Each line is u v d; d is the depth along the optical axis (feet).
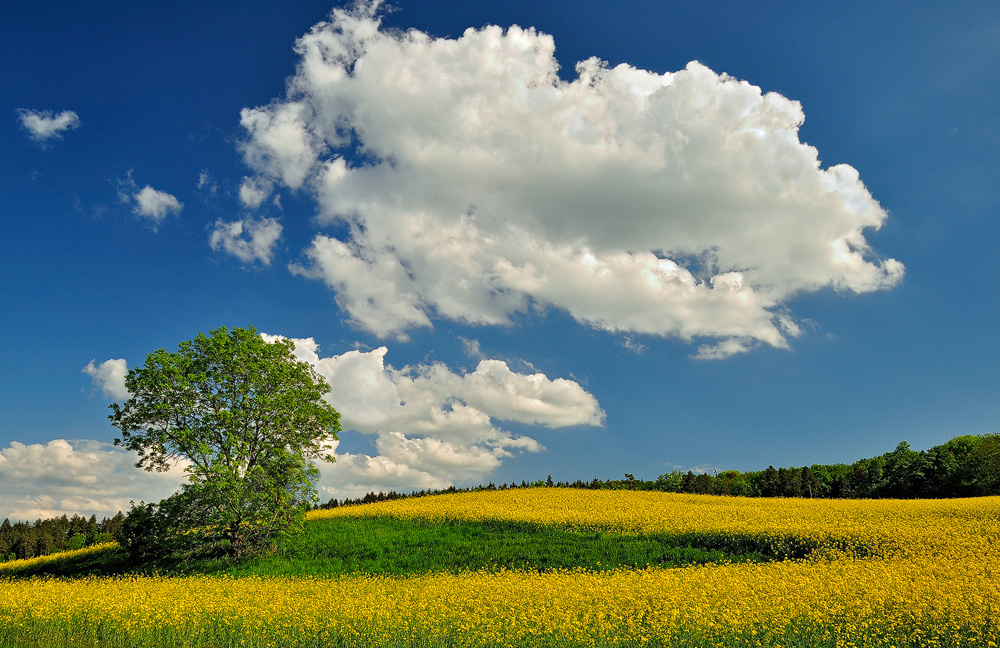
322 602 55.01
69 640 46.19
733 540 90.07
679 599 49.29
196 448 97.40
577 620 43.73
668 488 286.46
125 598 60.64
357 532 117.70
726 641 39.17
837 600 47.85
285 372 104.94
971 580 52.75
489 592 56.65
